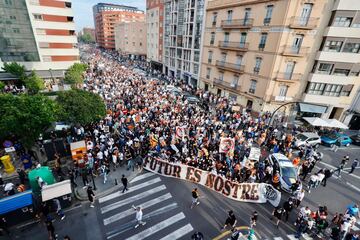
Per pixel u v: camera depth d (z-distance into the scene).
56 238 10.97
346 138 24.80
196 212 13.34
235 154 18.50
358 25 24.69
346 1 23.95
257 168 17.31
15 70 35.59
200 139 19.55
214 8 36.31
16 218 11.78
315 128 27.94
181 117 24.70
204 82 43.09
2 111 15.01
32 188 13.51
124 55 99.25
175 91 37.69
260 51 29.31
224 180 14.95
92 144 18.36
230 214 11.43
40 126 15.81
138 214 11.82
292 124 30.30
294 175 15.98
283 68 27.80
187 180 16.41
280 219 13.09
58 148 17.97
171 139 19.98
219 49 37.12
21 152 18.22
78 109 17.83
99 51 126.44
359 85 28.23
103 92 32.78
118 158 17.73
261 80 29.88
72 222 12.16
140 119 23.31
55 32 42.19
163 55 60.81
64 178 15.77
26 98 15.75
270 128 24.88
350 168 19.77
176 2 48.34
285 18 25.02
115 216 12.74
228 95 37.03
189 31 45.09
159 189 15.30
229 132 23.45
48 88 39.00
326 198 15.32
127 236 11.44
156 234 11.64
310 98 28.84
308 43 26.66
